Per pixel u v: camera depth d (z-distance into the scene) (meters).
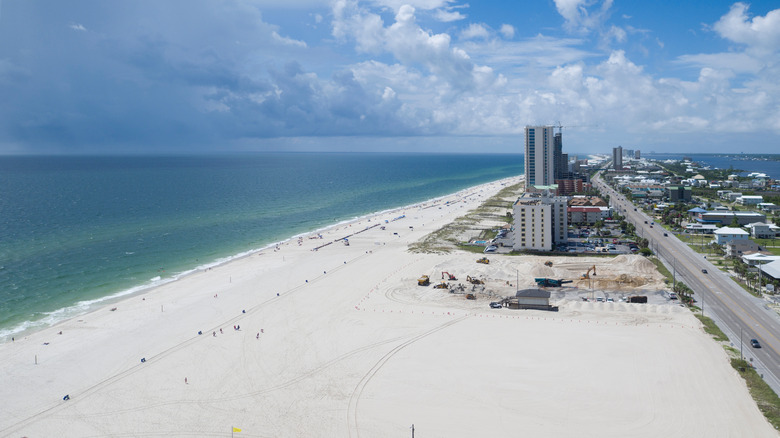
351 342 126.44
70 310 155.88
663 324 134.25
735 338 124.00
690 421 87.94
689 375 104.31
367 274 196.25
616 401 95.00
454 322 139.62
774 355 113.56
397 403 96.38
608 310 147.12
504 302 157.00
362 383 104.81
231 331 136.12
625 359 112.44
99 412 96.25
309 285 181.25
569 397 96.81
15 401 100.88
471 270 194.38
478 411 92.75
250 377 109.00
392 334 131.12
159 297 167.88
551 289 172.50
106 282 185.75
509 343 123.25
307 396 100.19
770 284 162.75
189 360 118.12
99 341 130.12
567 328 133.00
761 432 84.19
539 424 88.25
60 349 125.12
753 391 97.19
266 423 91.00
